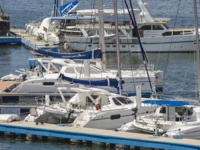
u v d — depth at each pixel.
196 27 106.56
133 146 97.25
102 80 127.19
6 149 98.50
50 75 137.88
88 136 99.44
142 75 138.12
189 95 137.00
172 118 99.62
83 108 106.69
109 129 104.50
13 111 123.56
